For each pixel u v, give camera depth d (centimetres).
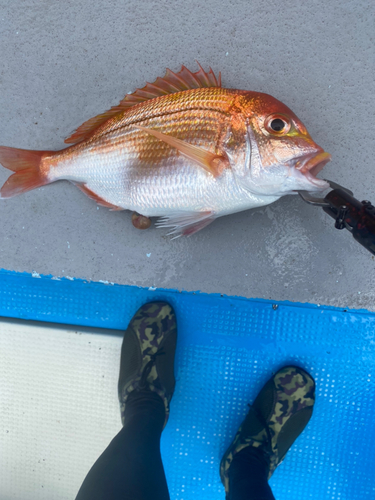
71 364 77
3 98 74
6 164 68
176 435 76
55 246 75
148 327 74
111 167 63
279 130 56
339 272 73
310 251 72
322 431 75
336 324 74
